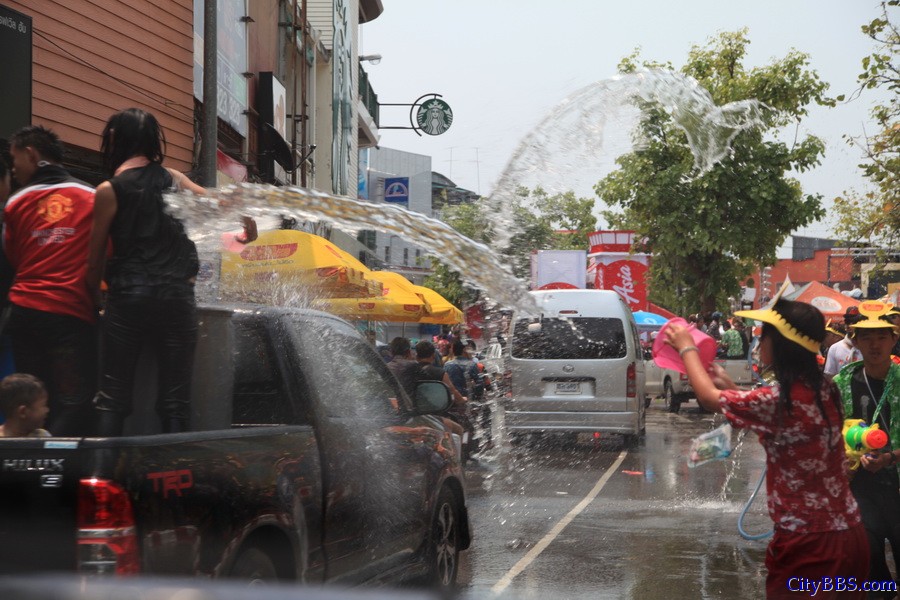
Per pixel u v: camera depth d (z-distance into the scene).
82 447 3.80
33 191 4.89
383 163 70.44
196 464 4.20
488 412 17.77
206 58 14.48
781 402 3.97
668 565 8.27
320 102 32.38
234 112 20.44
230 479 4.40
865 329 5.79
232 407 5.18
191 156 17.23
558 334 18.00
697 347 4.18
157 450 4.00
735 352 26.02
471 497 12.40
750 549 8.95
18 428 4.48
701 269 30.42
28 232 4.87
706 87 28.44
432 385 6.95
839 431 4.01
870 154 17.80
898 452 5.61
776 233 28.59
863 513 5.79
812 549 3.95
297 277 13.17
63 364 4.78
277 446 4.91
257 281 12.94
